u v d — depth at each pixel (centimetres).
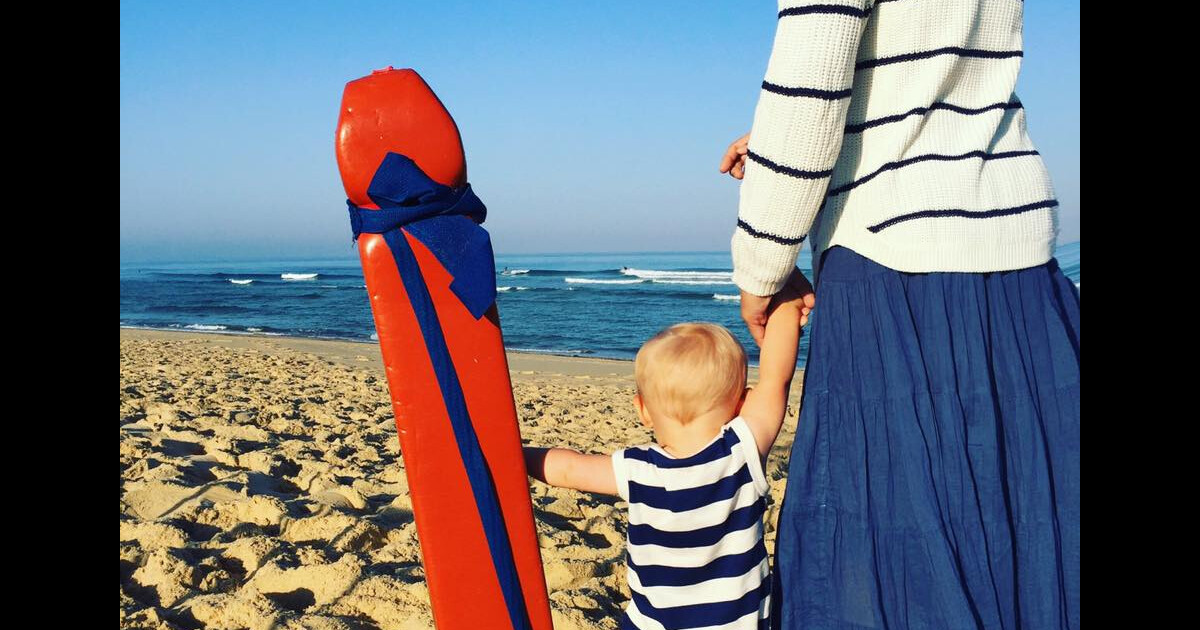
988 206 153
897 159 156
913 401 153
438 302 160
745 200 156
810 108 142
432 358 161
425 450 162
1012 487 151
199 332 2569
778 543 162
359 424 716
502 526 165
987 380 151
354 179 157
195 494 447
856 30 139
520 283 4747
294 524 409
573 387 1148
